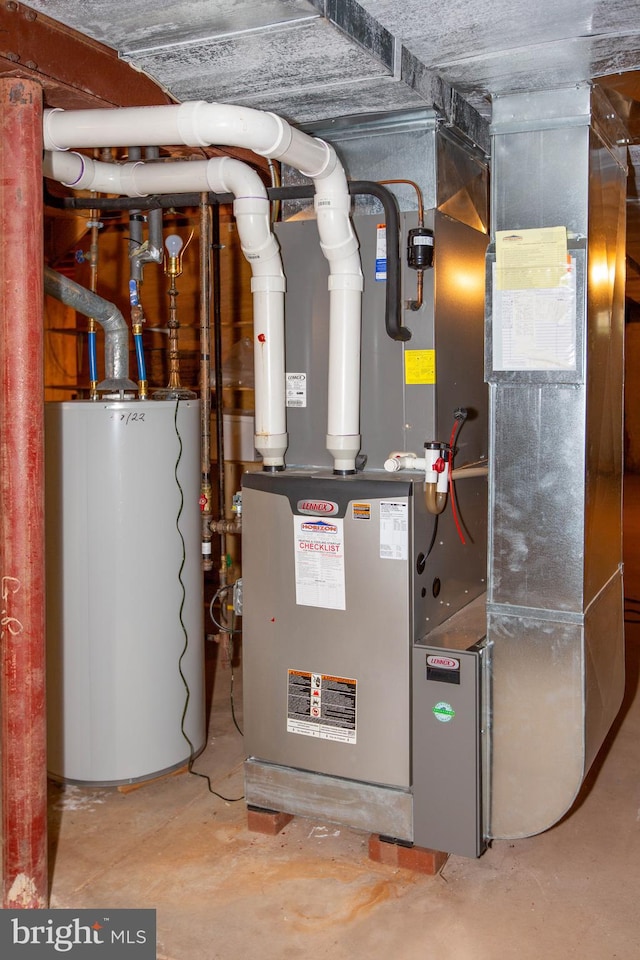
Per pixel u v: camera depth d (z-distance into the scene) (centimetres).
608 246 223
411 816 221
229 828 247
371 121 239
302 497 228
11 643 196
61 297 257
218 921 204
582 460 202
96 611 255
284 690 237
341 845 238
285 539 233
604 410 224
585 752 209
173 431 263
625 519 700
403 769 221
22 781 199
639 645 411
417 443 239
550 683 209
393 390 240
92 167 234
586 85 199
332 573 226
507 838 219
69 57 192
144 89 216
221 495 361
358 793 228
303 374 251
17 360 190
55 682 262
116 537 253
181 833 244
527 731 213
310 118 239
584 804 260
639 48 188
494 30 187
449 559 245
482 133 258
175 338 296
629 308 884
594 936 197
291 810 238
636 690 353
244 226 229
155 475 258
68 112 201
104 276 441
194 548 277
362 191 227
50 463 254
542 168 204
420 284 231
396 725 221
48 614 260
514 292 206
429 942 195
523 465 208
